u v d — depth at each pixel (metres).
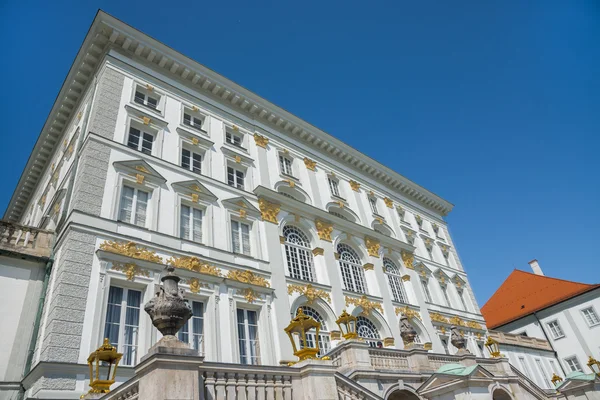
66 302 12.61
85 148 16.47
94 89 19.73
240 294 17.28
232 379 8.14
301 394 8.95
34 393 11.34
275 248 20.36
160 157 18.75
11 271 13.93
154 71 21.70
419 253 32.09
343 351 14.84
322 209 25.42
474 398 11.66
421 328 25.52
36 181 27.25
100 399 8.37
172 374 7.06
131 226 15.65
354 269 24.77
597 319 36.97
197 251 17.05
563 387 21.17
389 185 34.31
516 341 35.34
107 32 20.28
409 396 14.98
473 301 33.56
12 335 12.91
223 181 20.66
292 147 26.89
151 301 8.12
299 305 19.72
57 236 15.46
